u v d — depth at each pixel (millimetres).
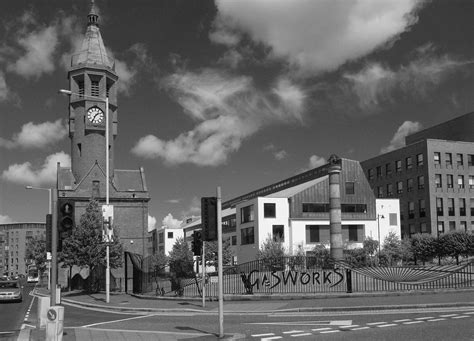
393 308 20094
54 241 15320
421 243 68750
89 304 29141
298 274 29219
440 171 79125
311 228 75750
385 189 89188
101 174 65188
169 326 17328
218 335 14148
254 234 75500
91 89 65375
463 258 68812
